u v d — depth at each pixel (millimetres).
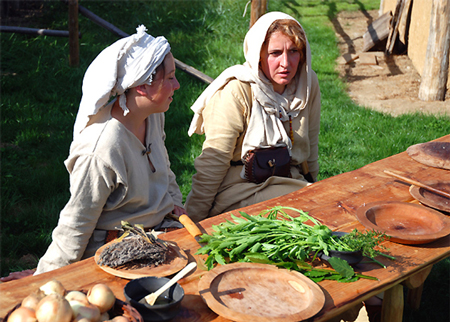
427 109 7129
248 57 2912
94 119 2158
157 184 2396
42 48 8047
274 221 2016
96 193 2111
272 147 2971
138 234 1896
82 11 7922
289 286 1718
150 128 2363
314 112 3197
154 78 2135
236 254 1896
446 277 3424
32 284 1724
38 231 3771
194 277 1795
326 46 10430
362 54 9922
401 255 1977
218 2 10516
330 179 2740
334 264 1747
